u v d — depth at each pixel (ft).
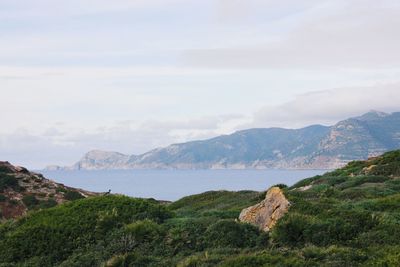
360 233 63.67
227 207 125.08
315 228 65.05
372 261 52.65
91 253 70.49
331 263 52.70
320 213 71.41
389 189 97.14
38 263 70.79
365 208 77.56
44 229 78.59
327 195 97.04
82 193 183.73
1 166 176.35
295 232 65.82
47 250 74.13
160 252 69.10
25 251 74.69
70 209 86.07
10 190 159.94
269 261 55.31
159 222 82.53
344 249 56.95
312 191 103.96
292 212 72.23
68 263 68.18
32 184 170.81
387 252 55.36
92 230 77.97
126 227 76.23
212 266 57.00
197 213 101.60
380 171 123.65
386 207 77.10
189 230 74.43
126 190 643.04
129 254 65.05
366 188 99.71
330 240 62.59
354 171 139.23
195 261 59.67
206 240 70.59
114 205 86.84
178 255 67.36
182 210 129.08
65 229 78.18
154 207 88.84
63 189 174.70
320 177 139.95
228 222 72.90
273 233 67.05
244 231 71.05
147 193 574.97
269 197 80.12
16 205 150.10
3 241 77.61
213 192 164.35
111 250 70.49
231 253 63.57
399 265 50.26
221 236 70.38
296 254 57.52
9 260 73.10
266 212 77.87
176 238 71.87
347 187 111.86
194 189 651.66
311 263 53.31
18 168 180.04
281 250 60.23
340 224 65.36
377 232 62.80
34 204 153.69
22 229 80.02
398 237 61.00
